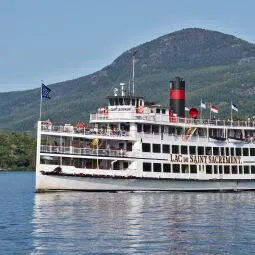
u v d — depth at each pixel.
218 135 98.81
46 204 75.12
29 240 50.88
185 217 65.00
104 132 88.75
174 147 93.31
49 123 85.62
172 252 46.88
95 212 67.75
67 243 49.66
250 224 60.25
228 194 92.88
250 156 100.62
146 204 75.94
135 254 45.94
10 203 81.19
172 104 100.69
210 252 47.03
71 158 86.19
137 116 91.12
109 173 87.19
